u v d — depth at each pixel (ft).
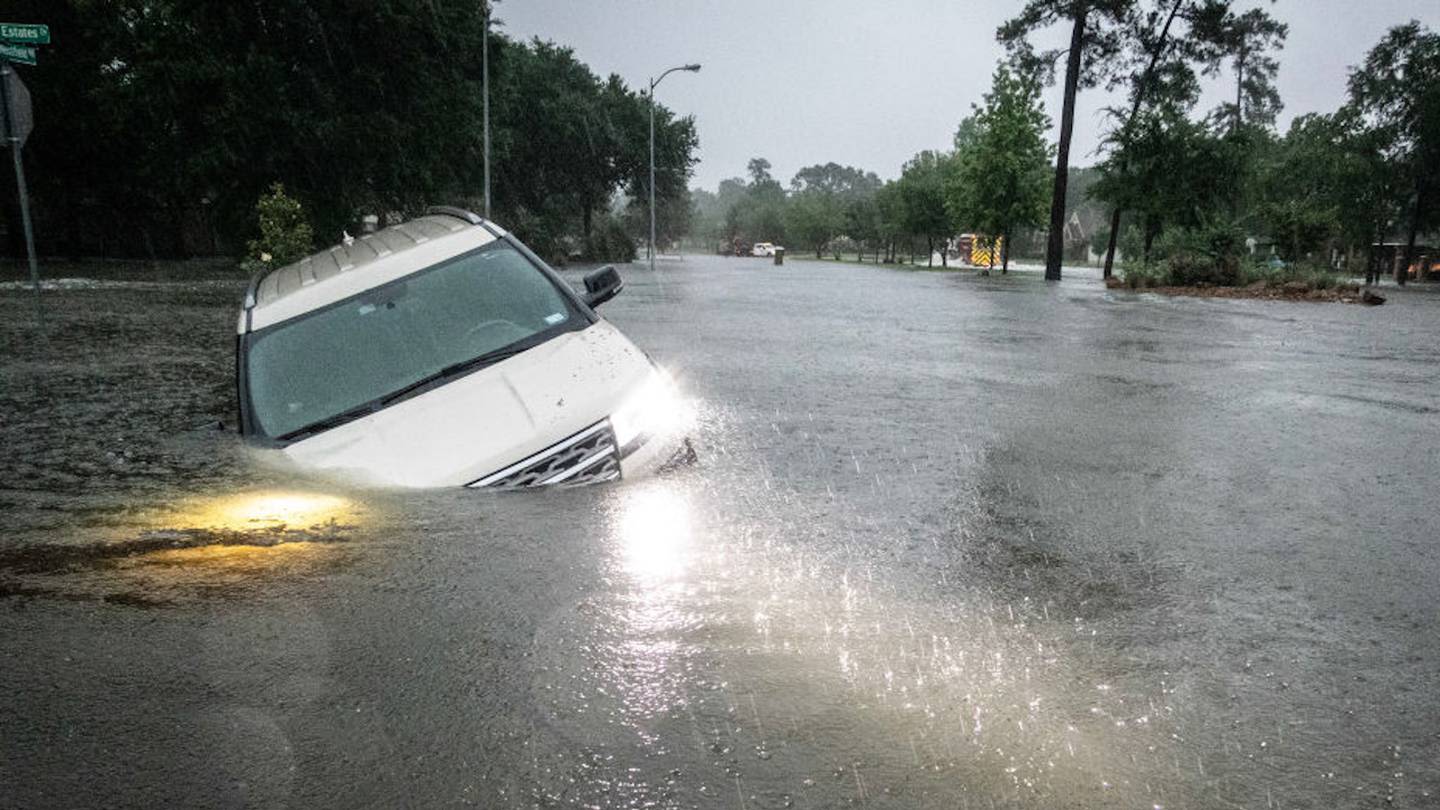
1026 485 14.85
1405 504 13.88
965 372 29.76
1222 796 6.10
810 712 7.16
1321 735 6.91
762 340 39.42
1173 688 7.64
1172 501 13.93
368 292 17.11
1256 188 174.70
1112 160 119.55
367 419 14.37
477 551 10.94
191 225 141.69
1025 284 113.09
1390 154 174.29
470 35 118.52
